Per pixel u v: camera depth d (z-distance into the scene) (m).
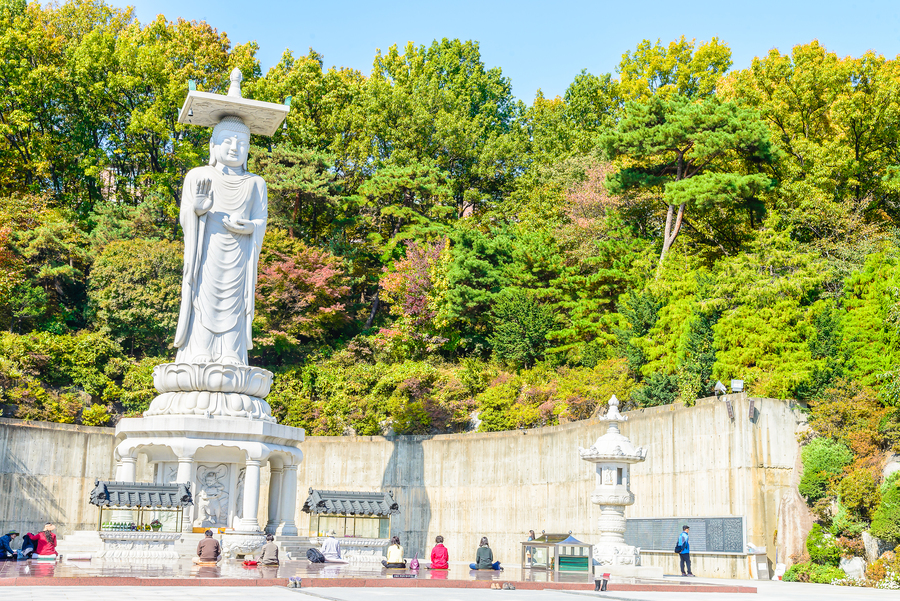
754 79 51.41
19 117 57.41
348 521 33.25
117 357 51.25
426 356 54.50
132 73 59.66
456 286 52.69
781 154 45.12
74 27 64.31
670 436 36.75
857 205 46.88
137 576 20.88
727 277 39.41
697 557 33.88
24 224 53.91
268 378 34.97
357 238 66.38
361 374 51.00
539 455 42.97
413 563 28.19
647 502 37.72
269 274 53.78
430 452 47.09
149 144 62.12
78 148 61.84
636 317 44.06
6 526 40.69
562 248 54.44
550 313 50.09
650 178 47.94
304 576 22.61
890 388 31.97
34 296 50.91
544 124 73.62
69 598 16.02
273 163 58.97
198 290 34.75
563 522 40.88
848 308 37.28
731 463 33.19
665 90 61.66
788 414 33.38
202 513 32.53
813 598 22.22
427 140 66.44
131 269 51.44
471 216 66.44
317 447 48.31
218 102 34.88
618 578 25.94
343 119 64.44
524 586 22.55
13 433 41.53
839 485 30.52
